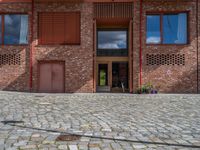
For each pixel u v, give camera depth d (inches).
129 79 850.1
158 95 722.2
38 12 831.1
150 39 824.3
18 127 282.7
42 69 829.8
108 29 906.1
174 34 826.8
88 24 821.9
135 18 814.5
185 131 268.8
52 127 284.0
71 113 383.2
